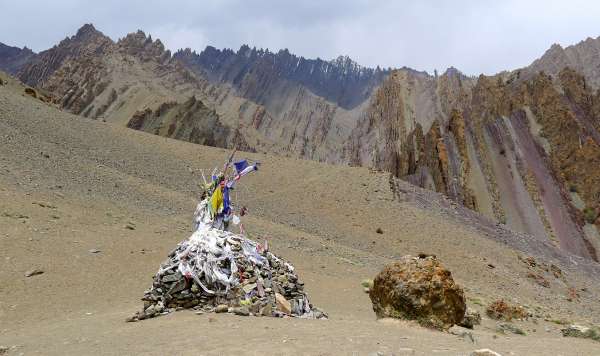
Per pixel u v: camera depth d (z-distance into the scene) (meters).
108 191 38.69
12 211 24.80
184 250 14.32
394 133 161.75
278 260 15.41
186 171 64.56
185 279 13.72
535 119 141.75
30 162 38.97
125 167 56.59
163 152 71.00
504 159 130.88
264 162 77.38
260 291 13.86
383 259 40.12
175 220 34.47
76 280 18.64
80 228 25.55
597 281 63.78
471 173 126.31
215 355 8.16
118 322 12.90
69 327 12.66
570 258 72.81
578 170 126.00
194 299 13.70
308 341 9.16
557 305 42.03
